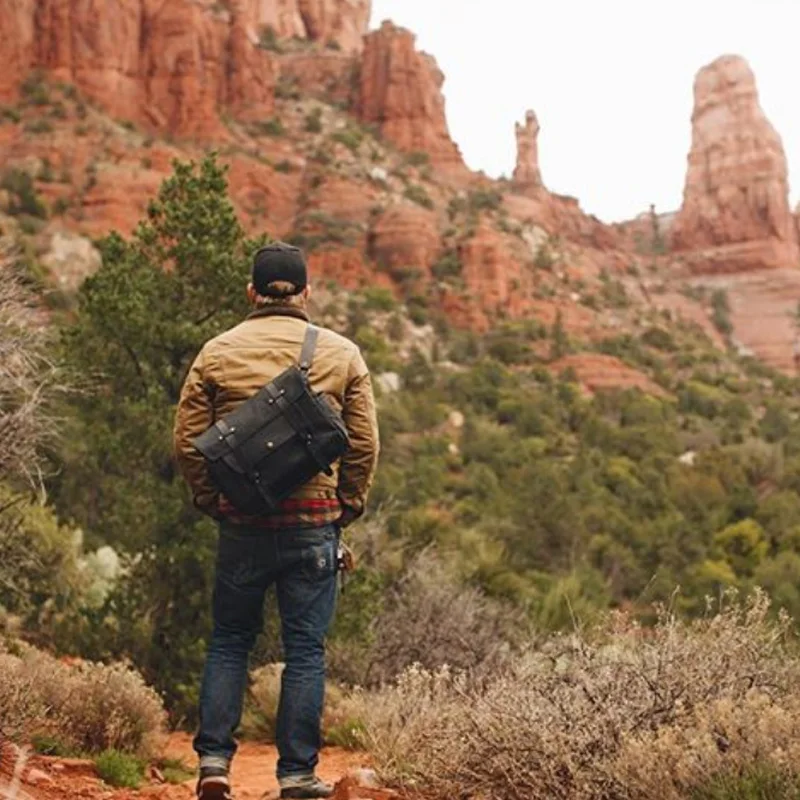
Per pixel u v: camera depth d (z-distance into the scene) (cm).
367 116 18338
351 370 533
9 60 13838
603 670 579
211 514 534
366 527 1833
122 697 889
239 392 523
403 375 11125
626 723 546
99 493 1906
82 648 1457
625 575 4756
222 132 15688
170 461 1539
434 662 1519
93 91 14412
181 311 1541
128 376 1536
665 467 8356
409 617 1585
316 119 17262
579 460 7831
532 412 10156
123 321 1498
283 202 15412
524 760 553
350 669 1482
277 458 511
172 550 1466
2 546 1034
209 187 1574
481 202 17262
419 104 18288
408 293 14150
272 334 532
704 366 14538
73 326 1520
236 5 17312
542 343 13562
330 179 15638
